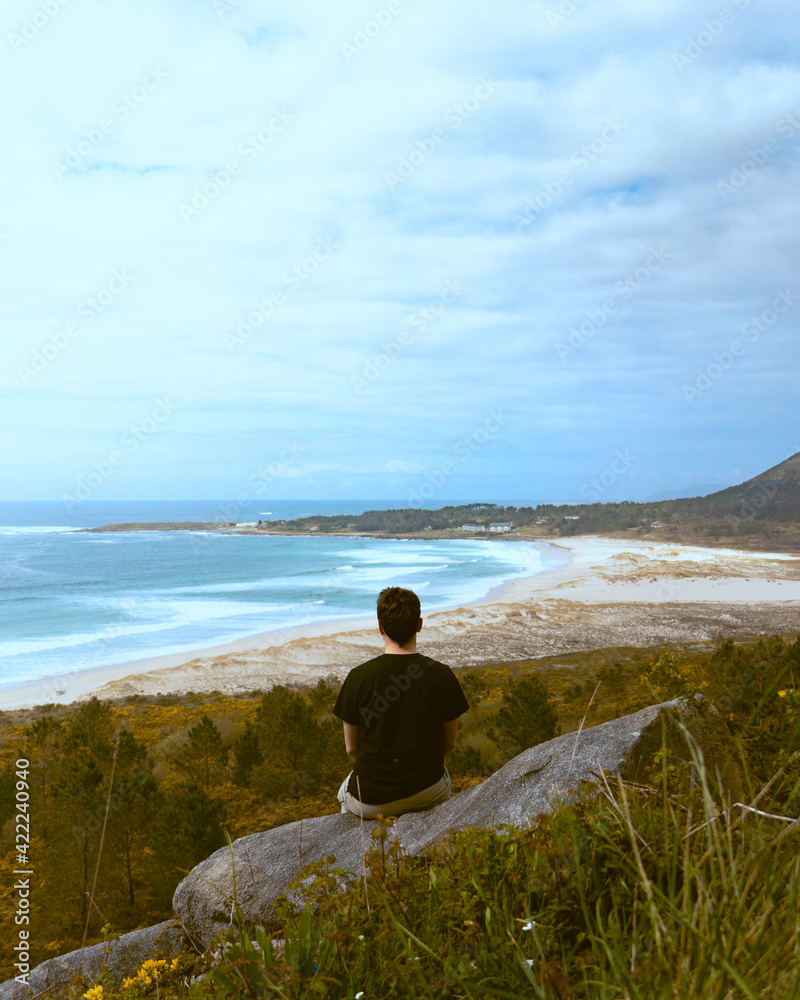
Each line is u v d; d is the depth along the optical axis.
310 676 37.97
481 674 35.31
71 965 3.62
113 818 10.53
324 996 1.08
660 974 0.92
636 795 1.69
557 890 1.27
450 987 1.09
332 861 1.61
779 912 0.98
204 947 3.32
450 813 3.11
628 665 34.41
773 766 1.65
